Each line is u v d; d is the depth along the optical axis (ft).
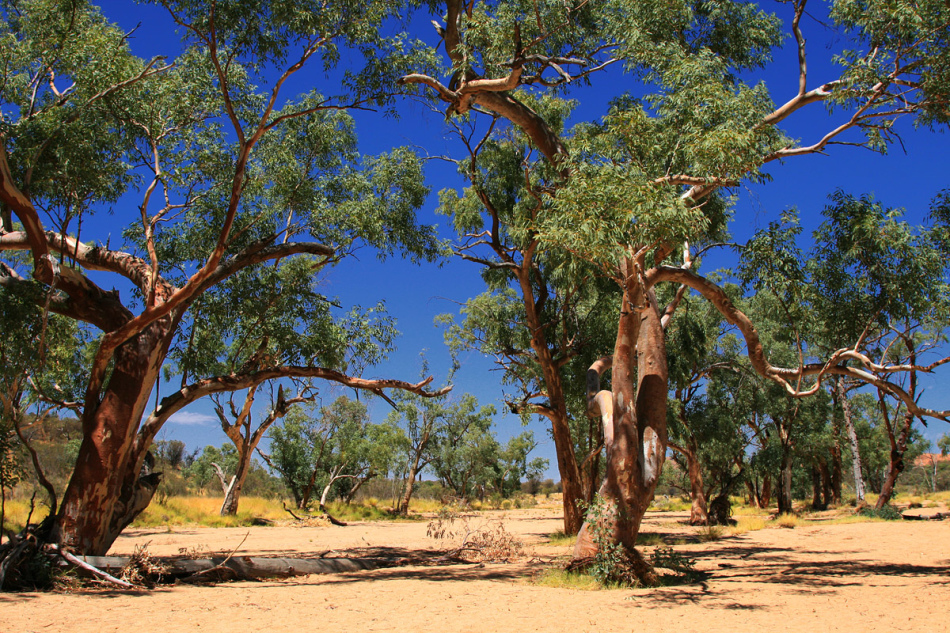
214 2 31.63
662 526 94.17
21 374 35.78
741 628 20.79
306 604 26.00
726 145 30.94
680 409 91.71
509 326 75.10
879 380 36.14
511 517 124.26
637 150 35.55
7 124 35.45
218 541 61.11
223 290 43.96
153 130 38.01
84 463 33.17
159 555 44.52
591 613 23.75
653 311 37.58
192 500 110.32
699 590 30.07
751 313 93.50
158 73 39.06
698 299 98.07
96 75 35.35
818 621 22.00
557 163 43.21
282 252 41.73
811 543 56.54
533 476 224.94
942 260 36.86
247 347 52.42
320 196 47.85
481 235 69.15
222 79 32.60
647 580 32.32
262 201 46.14
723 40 42.45
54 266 34.71
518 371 77.82
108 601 26.25
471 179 64.90
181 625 20.90
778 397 106.32
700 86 34.06
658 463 34.71
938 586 29.94
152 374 36.29
